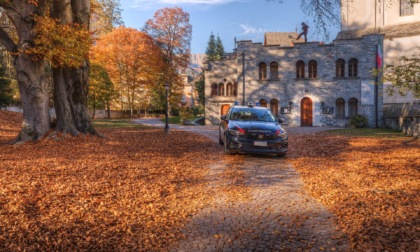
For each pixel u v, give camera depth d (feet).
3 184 21.30
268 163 32.58
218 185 23.45
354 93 97.04
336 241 13.55
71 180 23.56
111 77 158.92
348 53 97.30
